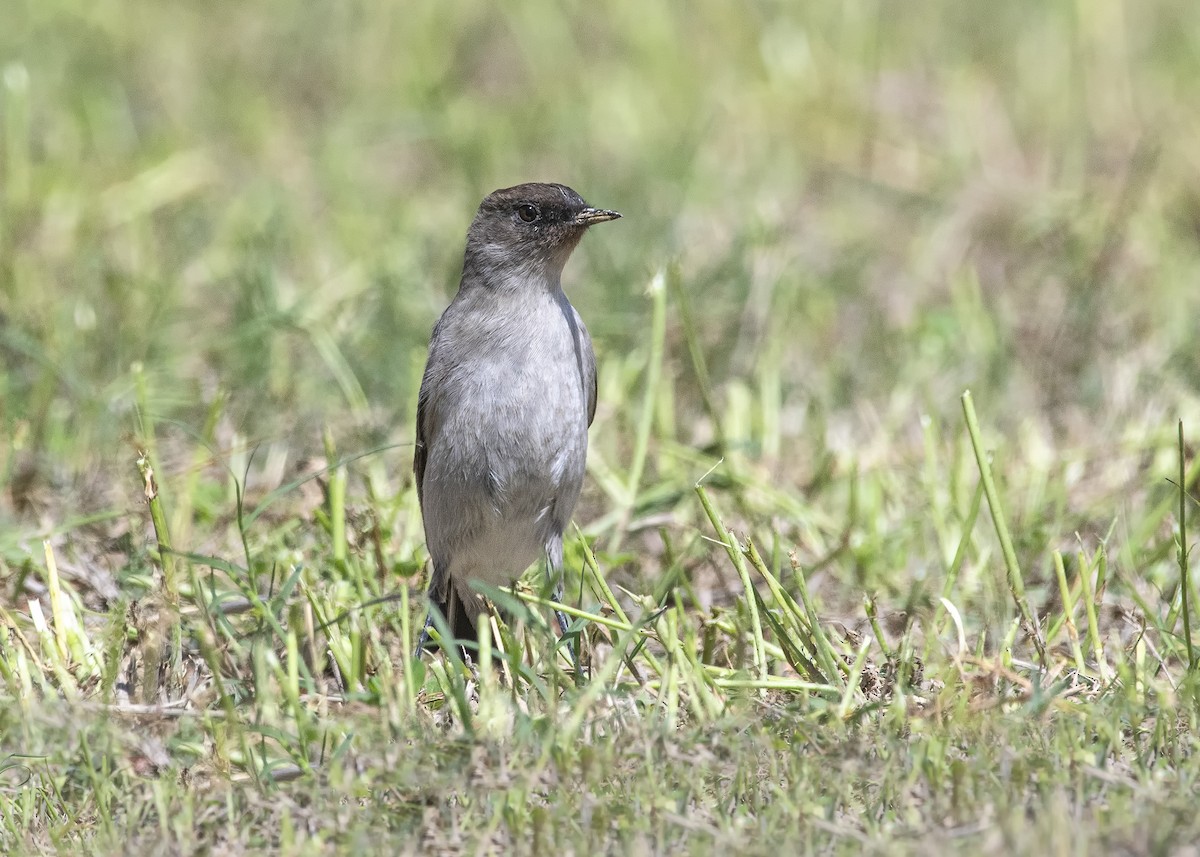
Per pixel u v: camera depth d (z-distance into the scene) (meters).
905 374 14.26
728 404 13.85
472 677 9.38
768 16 22.41
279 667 8.62
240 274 15.38
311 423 13.16
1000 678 8.79
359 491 12.12
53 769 8.28
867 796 7.58
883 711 8.44
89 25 22.58
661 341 11.83
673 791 7.56
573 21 22.91
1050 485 12.16
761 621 9.73
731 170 18.78
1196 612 9.41
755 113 19.97
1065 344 14.66
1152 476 12.02
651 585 10.80
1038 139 19.55
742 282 14.70
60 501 12.01
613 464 12.74
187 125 20.03
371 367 13.99
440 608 10.61
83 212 16.88
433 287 15.75
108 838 7.61
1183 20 22.12
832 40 21.94
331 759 7.95
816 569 10.80
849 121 19.69
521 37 22.45
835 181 18.72
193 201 17.64
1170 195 17.39
